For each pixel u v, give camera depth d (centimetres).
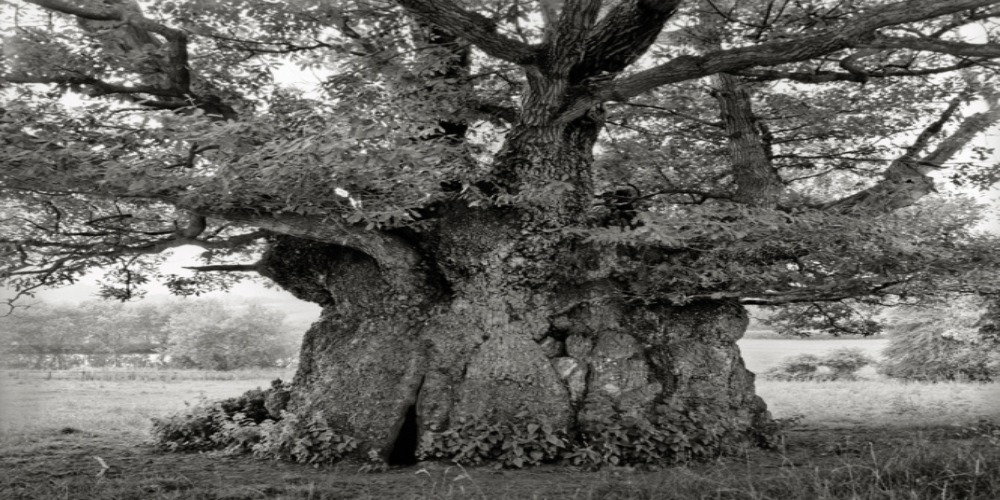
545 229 1028
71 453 1093
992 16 999
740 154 1185
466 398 991
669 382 1053
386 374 1014
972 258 1045
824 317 1421
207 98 1130
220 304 3678
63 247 1066
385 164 836
